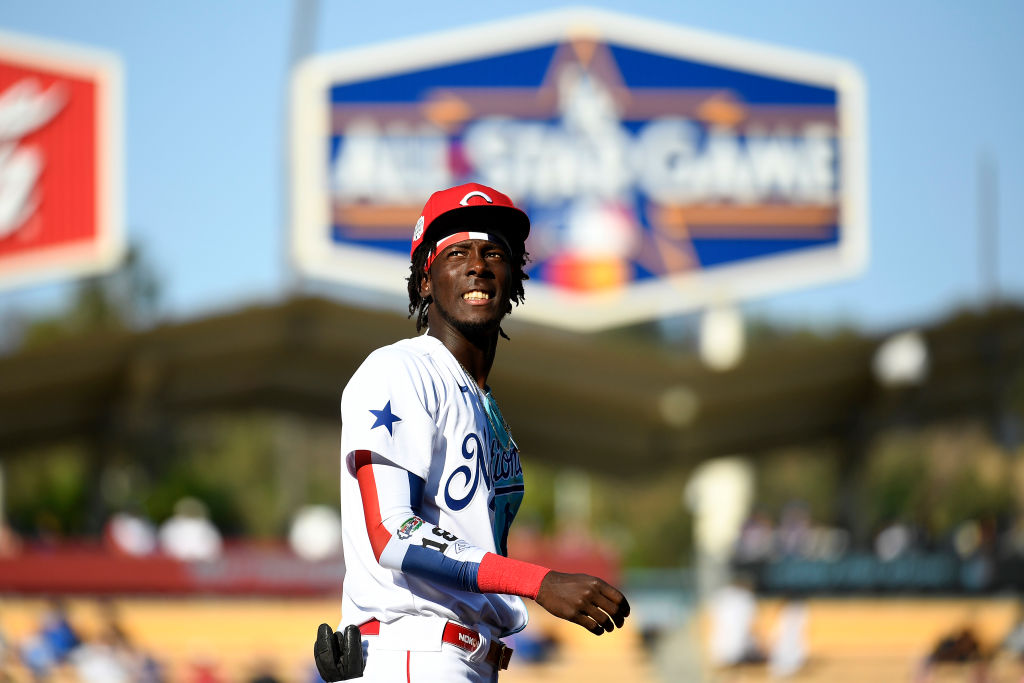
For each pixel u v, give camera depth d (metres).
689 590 55.16
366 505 9.83
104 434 61.69
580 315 63.88
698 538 67.88
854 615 51.06
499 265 11.00
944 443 107.31
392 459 9.87
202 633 48.59
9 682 44.88
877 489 109.62
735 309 64.69
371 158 63.41
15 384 56.75
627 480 65.31
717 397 59.06
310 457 141.62
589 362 57.59
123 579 48.97
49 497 113.06
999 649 50.00
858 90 66.50
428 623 10.22
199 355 57.19
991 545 54.09
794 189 65.69
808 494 136.50
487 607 10.53
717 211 65.12
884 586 51.41
